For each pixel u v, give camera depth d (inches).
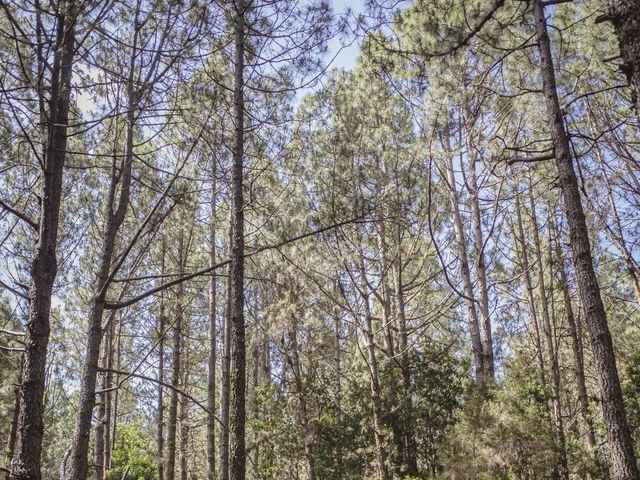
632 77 138.9
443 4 274.1
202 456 866.1
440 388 480.4
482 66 339.9
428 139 346.6
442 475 316.8
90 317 255.6
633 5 139.2
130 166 289.3
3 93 184.4
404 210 432.5
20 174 335.3
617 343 623.2
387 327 494.6
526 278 545.3
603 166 416.5
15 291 202.8
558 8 370.3
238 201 331.0
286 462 484.4
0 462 398.0
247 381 685.9
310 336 478.3
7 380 382.3
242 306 311.7
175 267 621.9
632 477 172.4
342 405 528.4
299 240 433.7
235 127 341.4
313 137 467.2
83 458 238.5
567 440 393.1
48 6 194.9
